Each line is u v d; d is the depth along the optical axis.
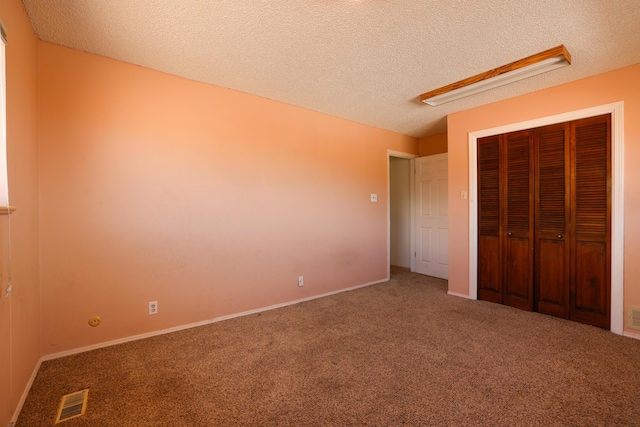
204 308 2.82
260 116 3.20
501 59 2.44
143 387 1.83
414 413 1.59
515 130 3.21
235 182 3.02
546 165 3.02
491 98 3.25
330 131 3.84
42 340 2.13
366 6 1.79
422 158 4.89
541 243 3.07
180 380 1.91
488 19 1.92
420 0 1.74
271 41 2.17
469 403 1.67
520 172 3.21
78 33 2.05
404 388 1.82
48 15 1.86
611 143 2.62
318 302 3.49
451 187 3.77
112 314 2.39
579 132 2.81
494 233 3.44
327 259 3.80
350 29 2.03
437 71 2.64
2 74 1.41
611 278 2.62
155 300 2.57
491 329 2.68
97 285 2.33
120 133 2.42
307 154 3.60
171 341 2.46
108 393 1.77
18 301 1.64
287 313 3.12
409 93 3.14
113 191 2.39
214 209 2.88
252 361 2.14
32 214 1.95
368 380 1.90
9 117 1.54
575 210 2.84
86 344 2.29
